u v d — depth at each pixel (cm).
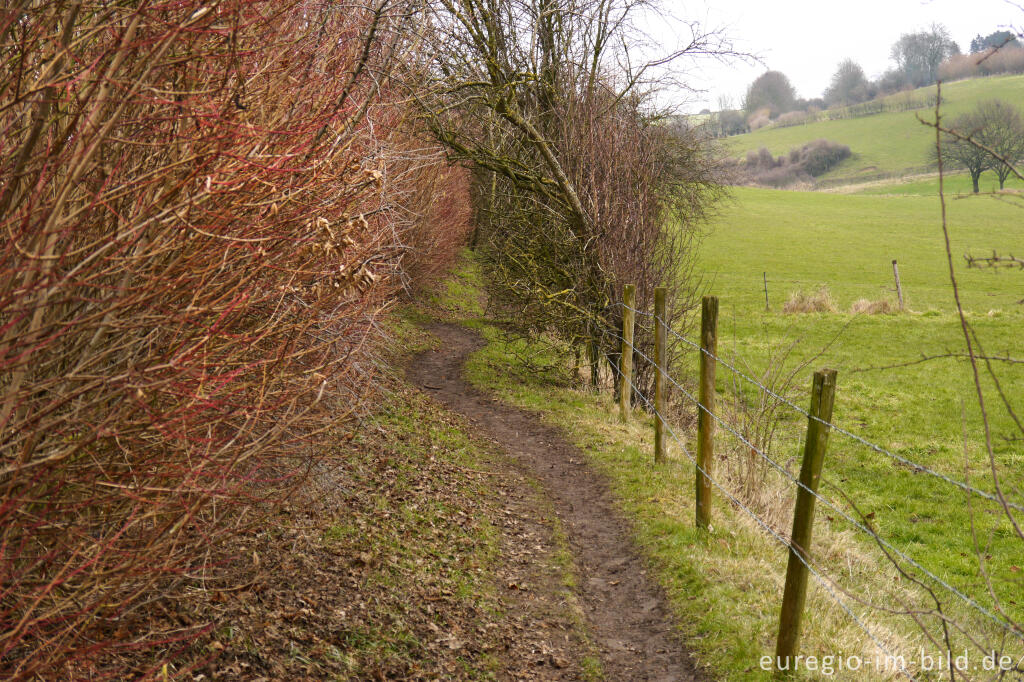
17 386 287
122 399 336
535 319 1598
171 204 325
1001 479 1380
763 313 3027
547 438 1164
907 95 11106
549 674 538
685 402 1383
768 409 934
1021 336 2433
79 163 283
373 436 896
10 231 281
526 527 812
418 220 1659
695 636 590
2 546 291
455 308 2448
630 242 1391
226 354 368
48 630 336
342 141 427
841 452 1498
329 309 437
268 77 386
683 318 1495
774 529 831
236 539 536
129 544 348
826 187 9681
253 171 327
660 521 802
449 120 1431
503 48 1352
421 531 711
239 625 459
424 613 576
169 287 311
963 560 1034
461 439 1080
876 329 2622
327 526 629
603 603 665
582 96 1452
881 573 866
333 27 478
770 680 515
